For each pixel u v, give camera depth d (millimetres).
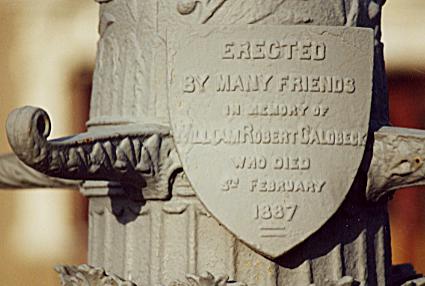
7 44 8625
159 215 4754
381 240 4883
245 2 4691
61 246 8633
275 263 4656
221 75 4637
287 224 4605
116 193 4863
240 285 4574
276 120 4629
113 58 4906
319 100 4648
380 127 4789
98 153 4512
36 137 4289
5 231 8633
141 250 4793
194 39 4656
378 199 4828
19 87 8633
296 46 4652
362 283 4781
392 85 8539
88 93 8602
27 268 8633
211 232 4688
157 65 4766
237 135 4621
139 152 4648
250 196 4609
